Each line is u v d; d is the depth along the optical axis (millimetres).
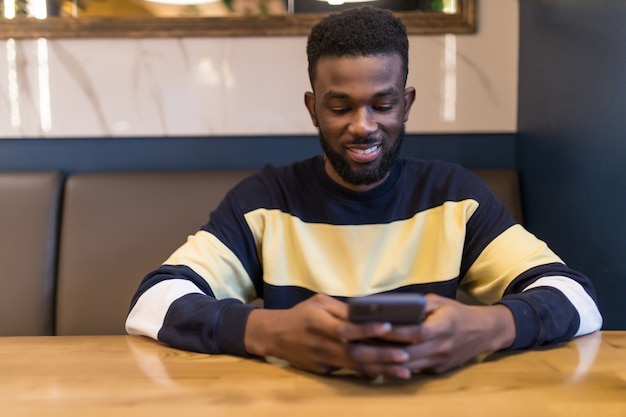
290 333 722
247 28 1532
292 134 1573
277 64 1555
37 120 1553
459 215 1068
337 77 897
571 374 703
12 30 1520
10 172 1458
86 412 604
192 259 998
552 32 1333
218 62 1554
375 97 901
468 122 1576
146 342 854
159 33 1527
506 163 1589
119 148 1582
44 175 1449
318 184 1091
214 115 1566
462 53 1559
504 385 670
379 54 894
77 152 1579
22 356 786
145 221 1408
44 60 1538
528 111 1489
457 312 728
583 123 1188
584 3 1177
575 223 1230
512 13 1556
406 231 1071
